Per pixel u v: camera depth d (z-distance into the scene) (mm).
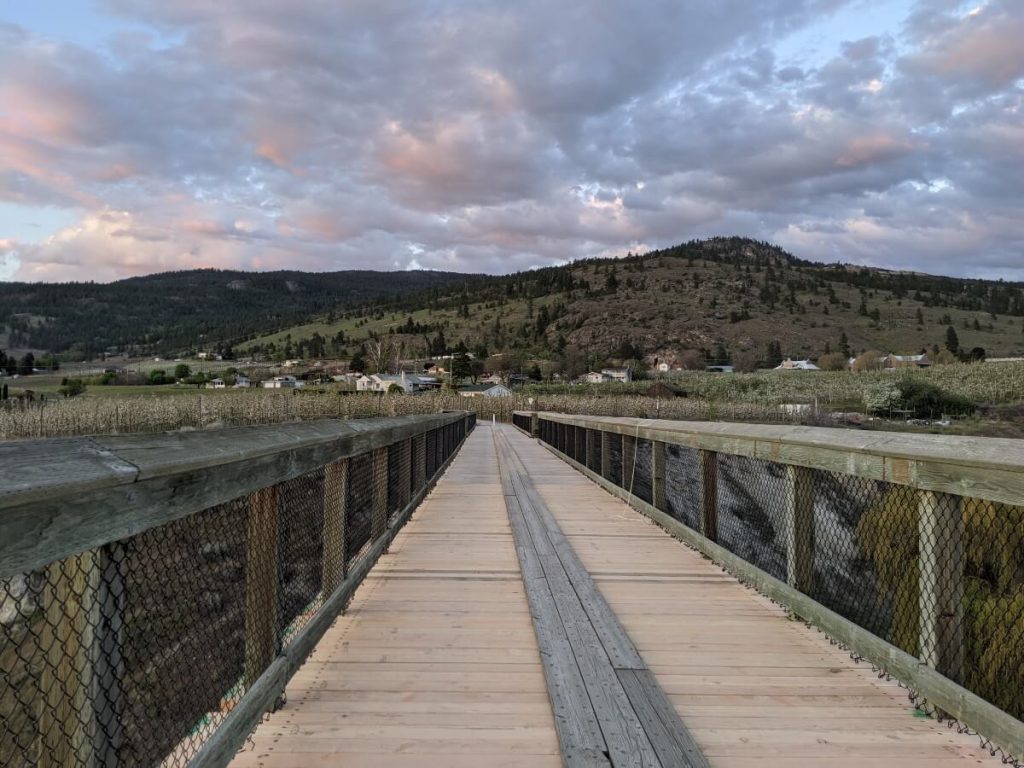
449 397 42312
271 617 2184
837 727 2123
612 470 8133
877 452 2400
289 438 2297
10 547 1028
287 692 2369
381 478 4637
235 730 1819
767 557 4012
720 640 2945
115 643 1387
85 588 1297
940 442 2109
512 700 2328
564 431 12555
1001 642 2514
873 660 2527
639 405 39906
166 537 2242
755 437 3492
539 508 6383
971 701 1979
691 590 3758
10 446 1096
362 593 3676
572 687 2371
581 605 3354
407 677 2520
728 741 2029
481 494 7879
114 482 1237
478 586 3826
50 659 1240
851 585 3248
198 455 1571
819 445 2814
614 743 1968
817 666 2646
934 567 2174
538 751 1975
